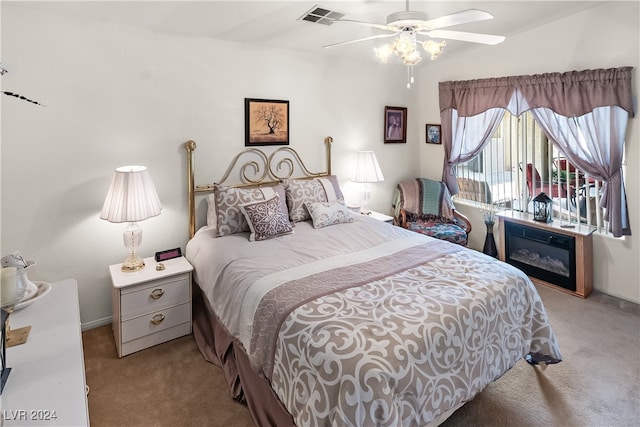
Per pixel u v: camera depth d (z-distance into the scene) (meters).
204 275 2.64
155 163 2.98
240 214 2.99
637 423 1.86
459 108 4.15
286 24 2.96
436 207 4.34
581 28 3.12
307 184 3.50
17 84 2.39
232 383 2.15
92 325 2.86
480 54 3.95
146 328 2.57
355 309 1.73
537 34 3.42
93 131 2.68
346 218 3.33
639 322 2.82
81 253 2.75
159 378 2.29
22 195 2.49
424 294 1.87
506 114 3.91
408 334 1.56
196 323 2.78
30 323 1.72
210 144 3.22
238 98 3.31
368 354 1.44
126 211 2.50
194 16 2.70
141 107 2.86
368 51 3.84
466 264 2.27
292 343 1.62
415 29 2.06
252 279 2.14
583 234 3.16
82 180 2.68
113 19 2.64
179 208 3.15
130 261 2.70
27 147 2.47
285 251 2.57
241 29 2.99
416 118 4.80
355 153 4.24
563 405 2.00
